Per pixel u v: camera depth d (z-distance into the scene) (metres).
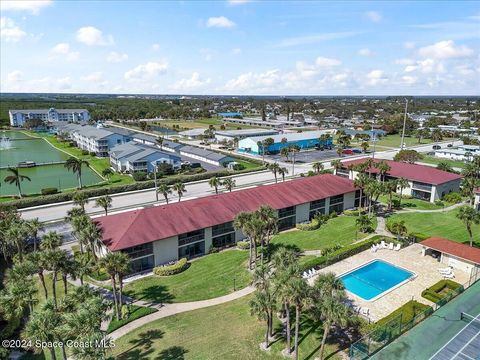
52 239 44.41
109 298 44.44
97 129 162.00
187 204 60.41
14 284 33.88
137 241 50.16
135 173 103.69
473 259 48.12
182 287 47.09
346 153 146.25
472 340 34.84
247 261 53.94
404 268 50.25
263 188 70.12
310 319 39.34
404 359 32.25
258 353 34.28
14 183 101.62
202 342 36.03
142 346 35.59
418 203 82.38
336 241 61.00
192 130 194.38
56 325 28.67
